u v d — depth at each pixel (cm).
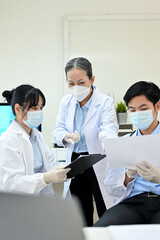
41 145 171
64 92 313
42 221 43
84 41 310
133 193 145
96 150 189
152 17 306
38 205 44
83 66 179
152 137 125
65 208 45
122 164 132
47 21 312
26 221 43
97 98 195
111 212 133
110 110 191
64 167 139
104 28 308
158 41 309
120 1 308
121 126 287
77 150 192
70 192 188
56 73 314
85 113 196
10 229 43
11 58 314
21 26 312
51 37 313
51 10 311
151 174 125
